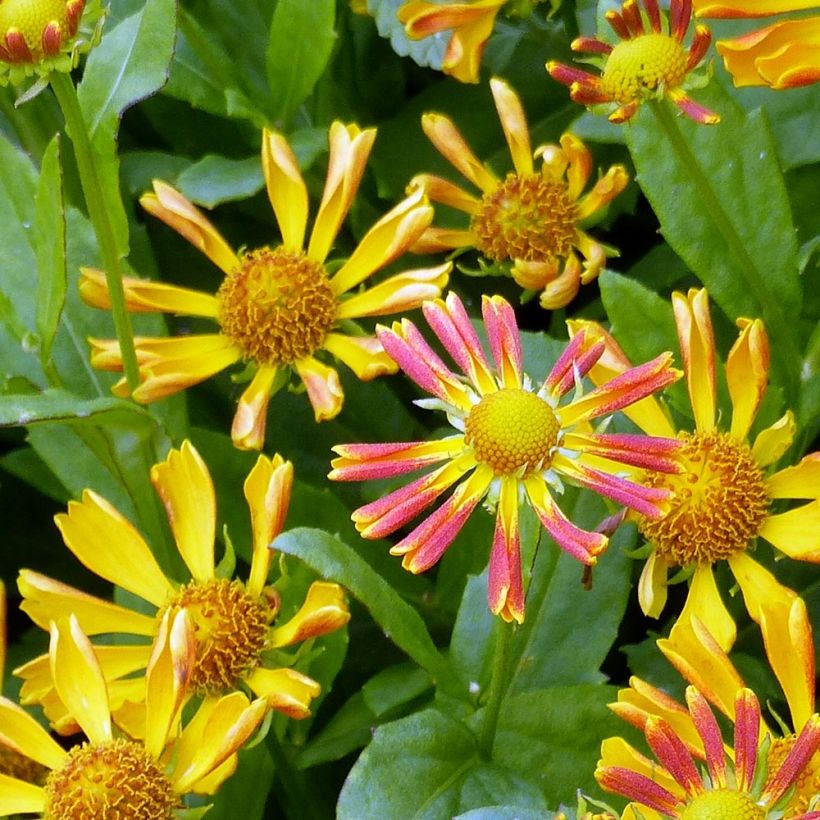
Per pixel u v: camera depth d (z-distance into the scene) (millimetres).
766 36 424
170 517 446
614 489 399
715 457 436
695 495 436
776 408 449
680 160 444
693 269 454
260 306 466
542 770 431
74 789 419
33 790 424
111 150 455
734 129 455
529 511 421
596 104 434
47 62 426
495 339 411
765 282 453
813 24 424
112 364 460
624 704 407
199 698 443
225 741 413
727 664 408
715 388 441
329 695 471
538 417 402
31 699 433
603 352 425
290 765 450
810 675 407
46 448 471
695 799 386
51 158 440
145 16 453
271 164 470
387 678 452
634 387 403
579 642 445
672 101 433
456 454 405
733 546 437
